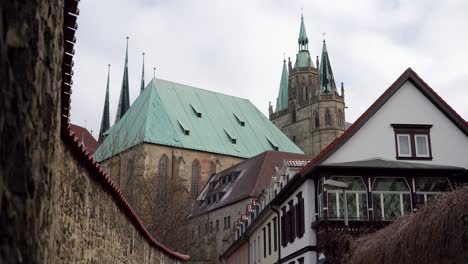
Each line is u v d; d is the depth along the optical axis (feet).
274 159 255.50
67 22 25.59
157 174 260.21
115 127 298.97
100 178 41.09
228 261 209.46
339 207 88.17
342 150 93.09
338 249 71.67
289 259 104.63
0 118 13.73
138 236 61.98
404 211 88.79
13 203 14.71
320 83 371.35
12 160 14.73
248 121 323.98
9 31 14.44
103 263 43.68
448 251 39.04
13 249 14.65
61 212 31.22
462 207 37.83
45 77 18.28
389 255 45.98
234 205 245.65
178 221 193.77
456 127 96.02
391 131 94.94
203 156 288.71
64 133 30.60
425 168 89.97
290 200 105.50
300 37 401.90
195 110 306.35
